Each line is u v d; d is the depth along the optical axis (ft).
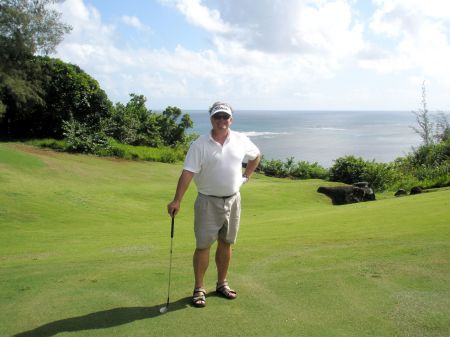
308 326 10.57
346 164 86.33
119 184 60.75
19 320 11.16
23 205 39.83
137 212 43.55
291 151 215.10
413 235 20.11
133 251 21.43
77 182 57.57
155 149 102.06
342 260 16.21
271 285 13.61
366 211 33.68
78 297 12.82
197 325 10.73
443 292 12.50
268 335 10.12
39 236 29.25
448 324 10.46
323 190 62.69
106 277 14.89
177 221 39.99
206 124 504.02
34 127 101.55
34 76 98.43
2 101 94.53
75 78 101.30
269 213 44.70
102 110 106.93
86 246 24.64
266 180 84.64
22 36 94.73
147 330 10.48
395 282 13.46
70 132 90.74
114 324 10.84
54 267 17.03
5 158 62.34
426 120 114.73
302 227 27.40
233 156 12.13
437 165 84.23
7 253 23.36
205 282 14.15
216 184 12.05
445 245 17.53
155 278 14.69
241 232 26.76
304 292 12.87
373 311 11.35
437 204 32.63
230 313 11.44
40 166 62.59
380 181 80.64
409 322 10.64
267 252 18.13
